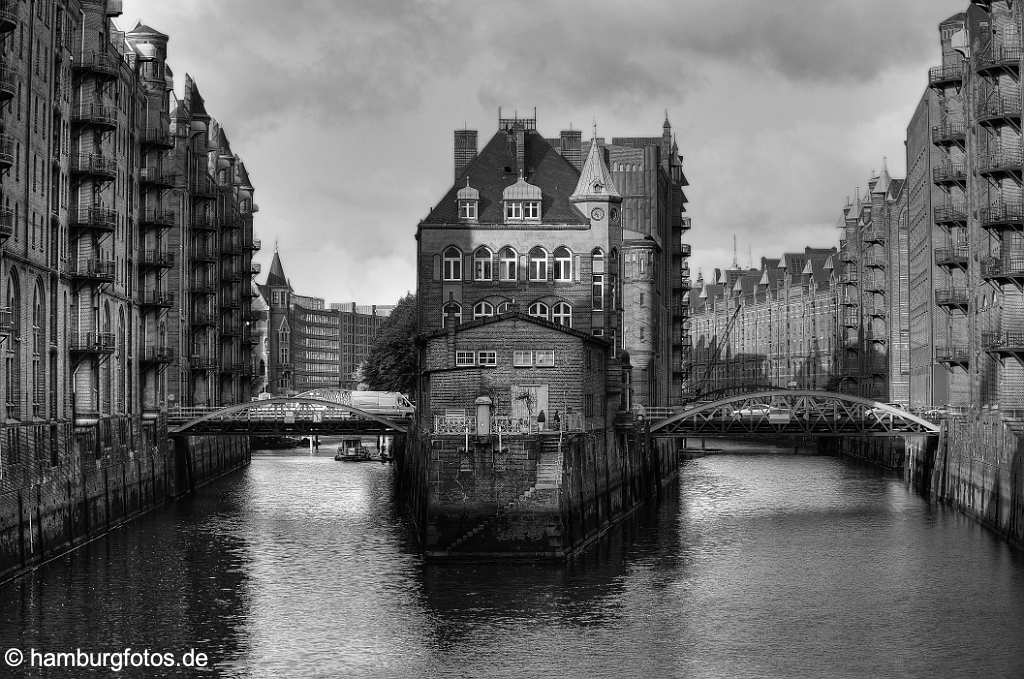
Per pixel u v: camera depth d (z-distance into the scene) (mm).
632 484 103375
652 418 112312
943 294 107000
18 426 71125
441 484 73875
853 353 188125
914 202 145000
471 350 83250
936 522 93688
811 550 80938
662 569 74125
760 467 150375
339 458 160375
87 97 87312
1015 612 64312
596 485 86812
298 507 103500
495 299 111625
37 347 77250
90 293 85938
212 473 129000
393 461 149125
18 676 53125
